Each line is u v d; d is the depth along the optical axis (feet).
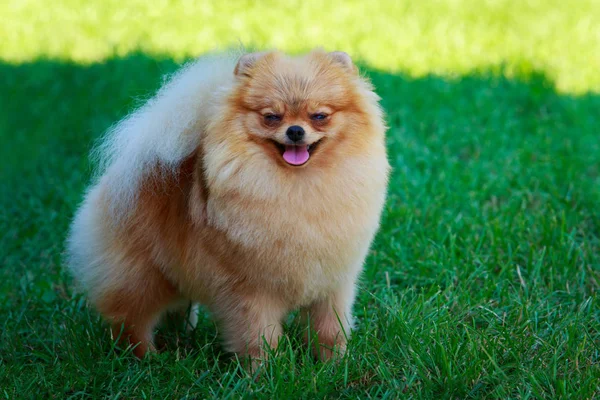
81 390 12.59
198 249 12.46
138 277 13.29
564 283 15.51
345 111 11.88
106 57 33.71
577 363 12.30
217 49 13.96
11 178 22.80
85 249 13.74
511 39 34.53
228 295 12.47
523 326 13.34
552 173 20.95
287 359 12.57
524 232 17.71
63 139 25.73
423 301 14.30
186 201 12.62
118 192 12.79
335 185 11.76
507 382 11.96
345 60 12.30
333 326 13.42
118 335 13.74
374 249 17.70
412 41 34.32
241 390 12.01
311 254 11.87
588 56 31.91
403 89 27.66
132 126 12.87
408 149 23.09
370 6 40.55
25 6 42.68
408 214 18.65
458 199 19.63
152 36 36.63
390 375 12.32
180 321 15.01
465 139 23.86
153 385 12.32
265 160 11.62
